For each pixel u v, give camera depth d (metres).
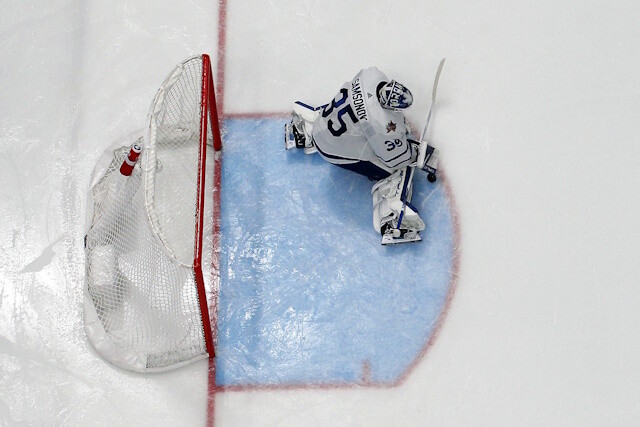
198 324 14.26
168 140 14.98
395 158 13.80
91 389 14.14
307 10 16.67
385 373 14.23
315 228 15.16
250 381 14.19
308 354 14.35
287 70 16.25
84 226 15.16
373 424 13.94
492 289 14.74
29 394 14.08
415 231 14.72
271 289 14.75
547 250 14.98
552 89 16.11
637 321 14.56
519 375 14.22
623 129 15.84
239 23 16.59
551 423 13.98
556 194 15.35
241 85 16.11
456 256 14.93
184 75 14.43
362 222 15.20
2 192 15.37
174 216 14.82
